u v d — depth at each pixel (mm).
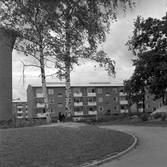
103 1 8508
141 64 29797
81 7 9273
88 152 9289
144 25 29969
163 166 7543
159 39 28703
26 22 13055
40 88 64375
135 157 9109
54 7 9562
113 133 14047
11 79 30062
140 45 31281
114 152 9570
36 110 63281
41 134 11867
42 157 8297
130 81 33812
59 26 11539
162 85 28453
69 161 7980
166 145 11484
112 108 68875
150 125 23578
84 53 14164
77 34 12055
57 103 64375
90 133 13055
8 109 29344
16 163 7539
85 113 66625
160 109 32000
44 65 15344
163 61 28453
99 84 70438
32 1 9727
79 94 66875
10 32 13922
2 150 8930
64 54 12680
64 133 12461
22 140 10523
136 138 13672
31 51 14000
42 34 12523
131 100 46344
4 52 29516
